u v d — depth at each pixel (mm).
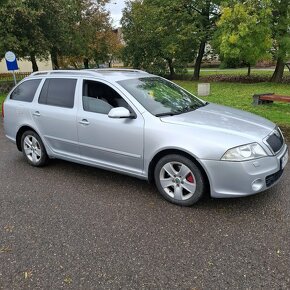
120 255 3191
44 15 17938
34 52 18656
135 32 26469
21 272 3002
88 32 26875
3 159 6363
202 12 21969
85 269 3008
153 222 3779
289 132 7121
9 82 19297
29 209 4215
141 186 4801
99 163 4852
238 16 15523
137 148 4297
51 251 3297
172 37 22375
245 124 4168
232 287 2711
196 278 2836
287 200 4164
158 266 3012
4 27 16078
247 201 4180
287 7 16516
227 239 3385
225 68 37188
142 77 5133
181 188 4082
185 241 3381
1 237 3584
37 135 5629
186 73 27703
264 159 3744
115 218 3904
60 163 5980
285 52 17109
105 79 4730
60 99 5223
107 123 4531
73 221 3869
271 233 3459
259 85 17812
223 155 3680
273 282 2752
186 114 4414
